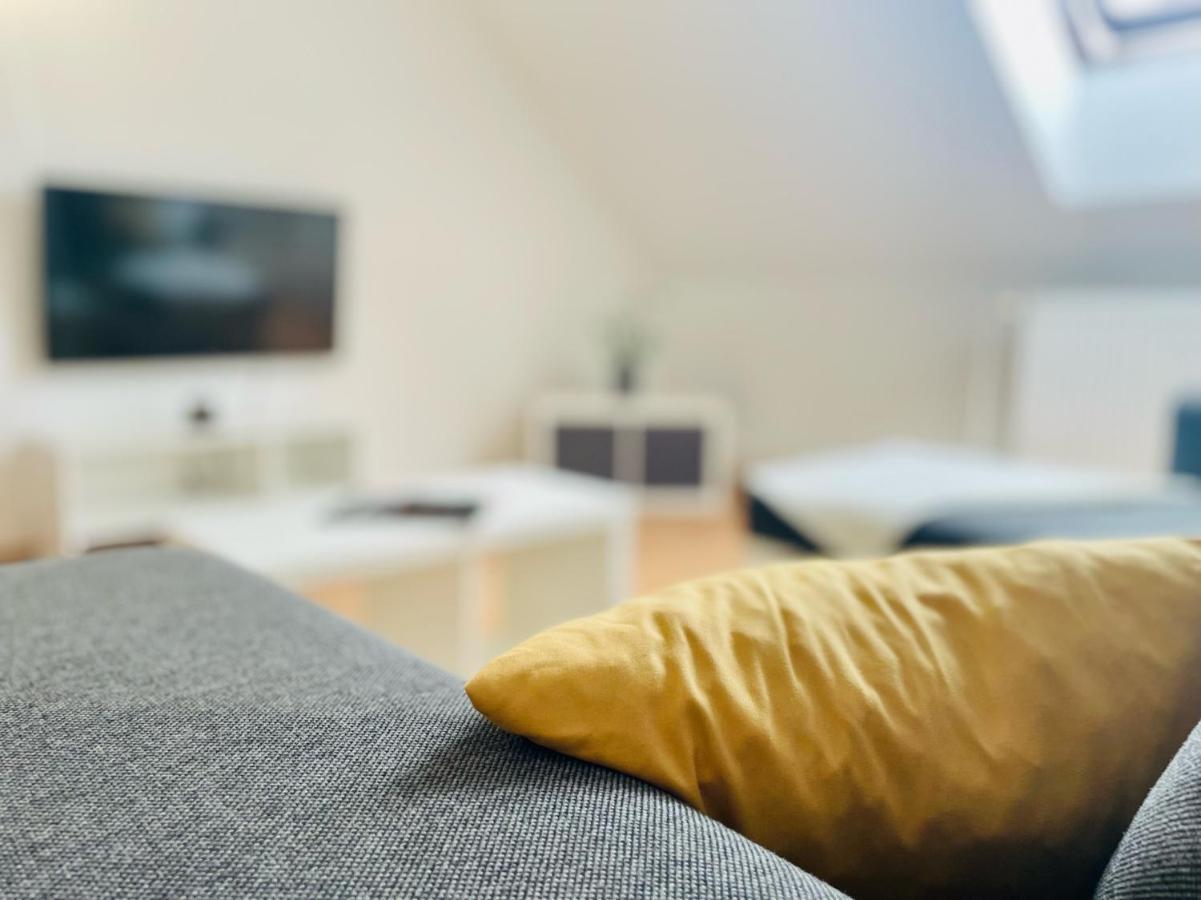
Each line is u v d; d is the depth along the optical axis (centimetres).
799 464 304
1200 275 373
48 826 55
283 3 377
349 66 400
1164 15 340
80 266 329
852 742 63
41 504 331
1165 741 66
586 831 55
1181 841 50
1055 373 396
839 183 429
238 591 103
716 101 415
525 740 67
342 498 275
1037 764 64
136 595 100
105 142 339
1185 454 273
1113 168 368
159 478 372
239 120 371
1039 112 355
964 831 63
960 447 464
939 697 66
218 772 62
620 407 479
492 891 50
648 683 62
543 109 472
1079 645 69
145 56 344
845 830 63
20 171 323
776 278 512
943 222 423
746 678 65
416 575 246
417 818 56
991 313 446
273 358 384
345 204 407
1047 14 341
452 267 452
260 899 49
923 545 215
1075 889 66
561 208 493
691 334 544
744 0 358
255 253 369
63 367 341
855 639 69
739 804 62
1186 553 75
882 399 490
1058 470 280
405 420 445
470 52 441
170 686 76
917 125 377
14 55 317
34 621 91
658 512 477
